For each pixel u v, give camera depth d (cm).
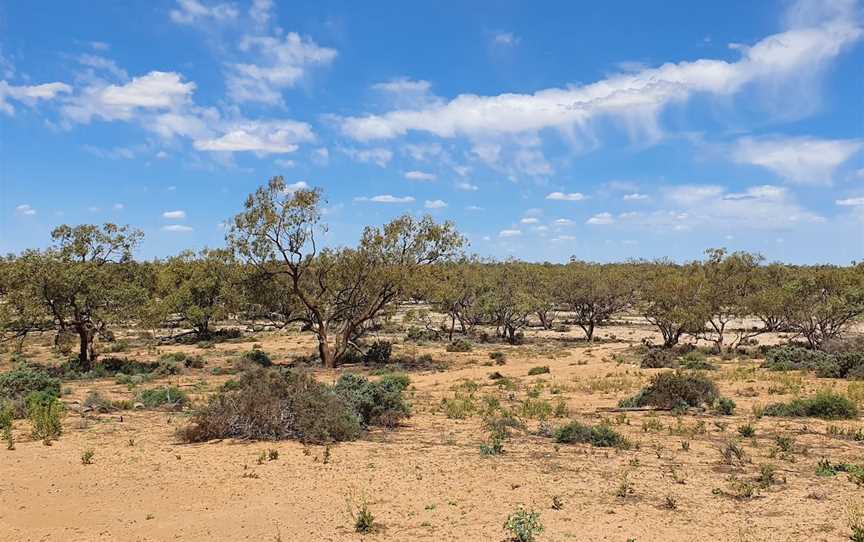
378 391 1920
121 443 1538
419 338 5997
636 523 935
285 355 4616
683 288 4700
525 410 2030
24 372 2500
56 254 3466
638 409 2108
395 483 1176
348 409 1738
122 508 1042
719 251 6134
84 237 3556
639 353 4506
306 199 3750
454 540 876
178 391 2378
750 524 921
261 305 4400
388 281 3969
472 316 6078
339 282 4091
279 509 1030
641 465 1305
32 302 3312
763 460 1339
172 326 6056
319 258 4081
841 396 1966
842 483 1138
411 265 4072
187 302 5694
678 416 1920
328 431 1597
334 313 4134
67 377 3284
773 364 3397
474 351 4941
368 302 4159
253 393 1634
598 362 3956
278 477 1220
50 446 1491
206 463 1328
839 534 867
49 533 930
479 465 1311
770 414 1947
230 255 3841
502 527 924
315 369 3853
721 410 1983
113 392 2694
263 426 1591
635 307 6025
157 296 5722
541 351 4856
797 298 4478
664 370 3384
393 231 3991
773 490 1097
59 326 3606
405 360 4259
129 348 5119
